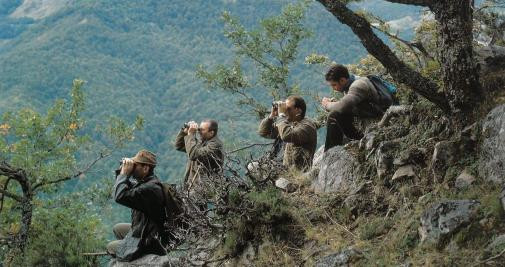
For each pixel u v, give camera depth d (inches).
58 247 500.1
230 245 280.1
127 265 311.4
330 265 237.3
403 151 260.8
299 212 272.1
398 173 256.7
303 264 252.7
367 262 229.6
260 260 265.7
